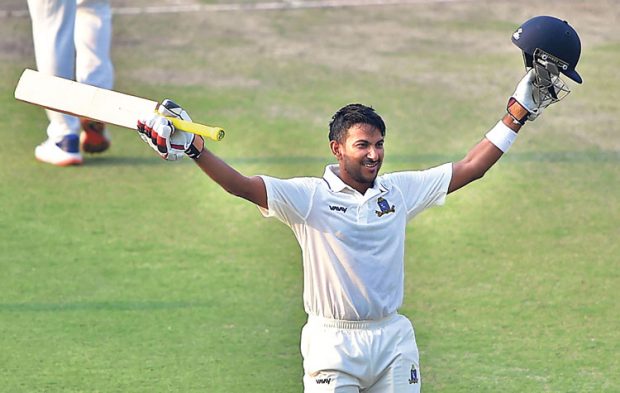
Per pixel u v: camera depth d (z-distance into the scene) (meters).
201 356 28.08
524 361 27.92
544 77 20.30
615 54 60.41
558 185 42.03
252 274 33.78
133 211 39.28
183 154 18.73
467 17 67.56
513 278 33.56
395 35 64.12
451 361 27.91
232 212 39.41
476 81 55.97
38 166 43.91
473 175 20.78
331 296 19.84
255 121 49.62
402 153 45.34
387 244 19.89
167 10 69.06
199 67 58.06
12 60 58.69
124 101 19.19
